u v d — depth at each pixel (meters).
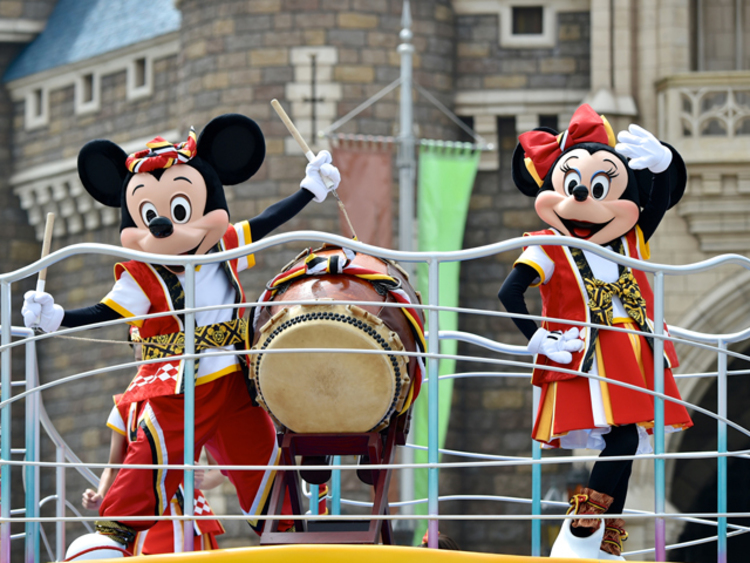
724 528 11.23
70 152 59.44
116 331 56.22
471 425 49.94
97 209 58.41
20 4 63.09
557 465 48.09
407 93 43.47
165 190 12.27
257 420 12.88
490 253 10.30
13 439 58.06
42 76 60.19
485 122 51.16
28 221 61.94
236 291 12.62
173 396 12.02
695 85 46.75
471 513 49.16
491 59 51.47
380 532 11.09
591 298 11.84
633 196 12.38
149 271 12.22
